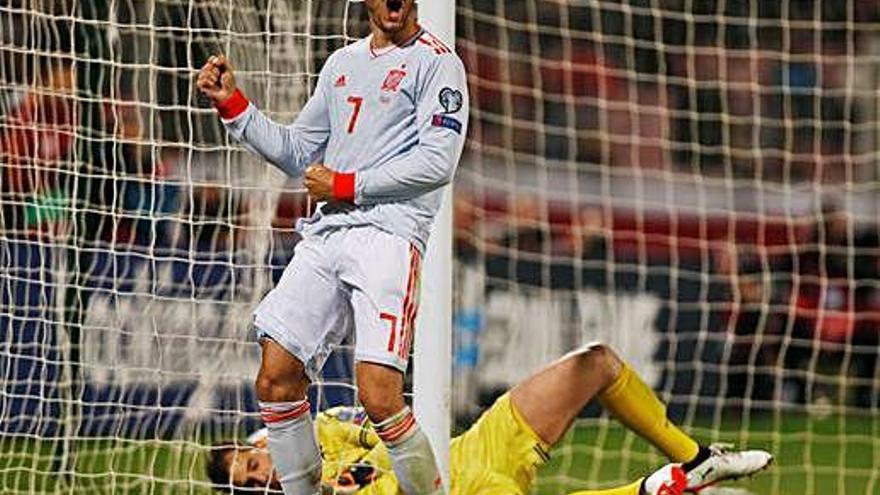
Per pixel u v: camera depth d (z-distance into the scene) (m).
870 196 34.91
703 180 34.22
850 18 32.47
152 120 24.55
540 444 20.77
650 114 33.91
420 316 19.31
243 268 26.45
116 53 25.86
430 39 17.17
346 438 20.33
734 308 33.72
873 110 34.72
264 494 22.33
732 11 35.16
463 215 32.00
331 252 17.17
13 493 24.58
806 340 35.28
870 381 34.88
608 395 21.42
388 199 16.98
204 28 25.36
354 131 17.23
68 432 26.05
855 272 35.12
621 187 33.38
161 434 27.02
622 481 28.39
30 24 25.33
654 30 34.44
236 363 26.98
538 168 32.50
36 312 26.25
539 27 32.97
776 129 34.62
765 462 21.97
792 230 34.53
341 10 24.97
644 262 33.03
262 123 17.86
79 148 25.59
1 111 25.41
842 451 31.14
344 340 19.17
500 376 32.06
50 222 25.88
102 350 26.84
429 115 16.86
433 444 19.36
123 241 27.03
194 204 27.28
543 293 32.38
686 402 33.88
